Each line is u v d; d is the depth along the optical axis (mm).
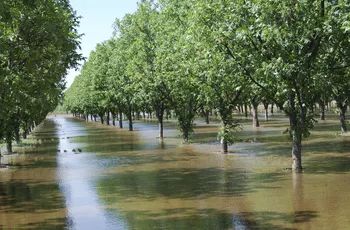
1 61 23078
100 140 50062
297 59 19891
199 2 22328
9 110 23359
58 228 13586
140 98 45812
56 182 22297
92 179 22734
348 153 27625
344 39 19766
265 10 18750
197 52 26453
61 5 26406
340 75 22609
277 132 46875
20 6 20531
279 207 14883
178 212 14883
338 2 18359
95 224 13820
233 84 25016
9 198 18719
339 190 17047
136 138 50125
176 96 38906
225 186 19062
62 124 110188
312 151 29516
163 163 27625
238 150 32438
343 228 12156
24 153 38219
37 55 22969
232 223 13164
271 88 22094
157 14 43188
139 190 19141
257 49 20578
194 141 41469
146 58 41719
